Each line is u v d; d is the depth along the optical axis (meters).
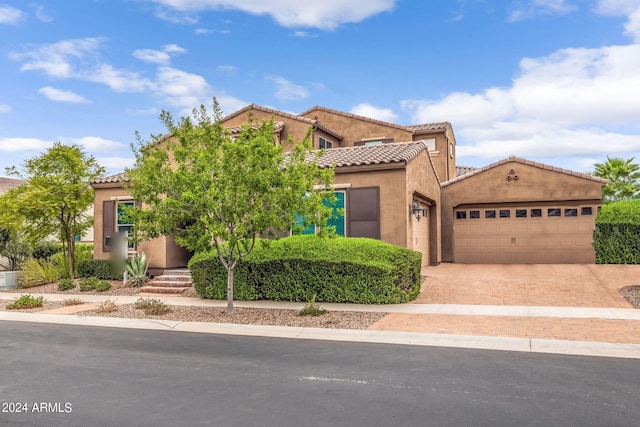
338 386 6.34
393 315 11.52
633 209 17.08
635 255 16.89
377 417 5.18
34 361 7.98
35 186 19.12
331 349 8.62
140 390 6.30
